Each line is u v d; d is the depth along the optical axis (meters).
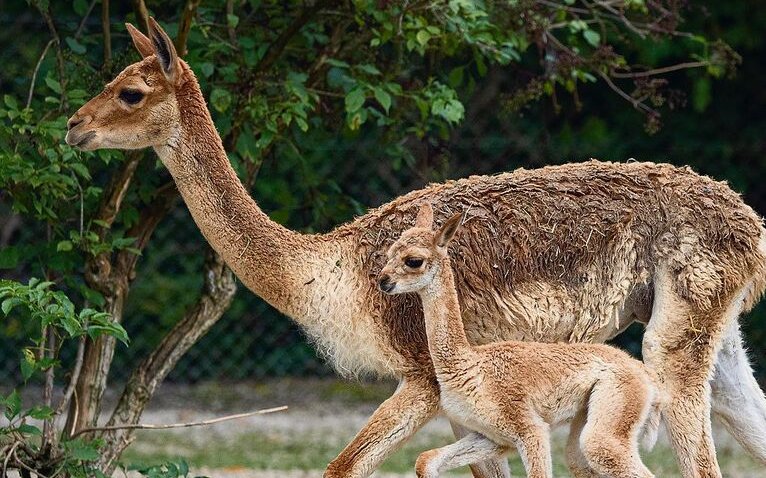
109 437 11.71
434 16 12.18
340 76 12.45
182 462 10.95
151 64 10.12
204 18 12.51
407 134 14.33
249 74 11.99
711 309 10.08
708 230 10.12
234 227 10.10
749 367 10.66
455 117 11.95
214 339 19.16
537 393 9.38
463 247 10.02
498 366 9.46
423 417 9.82
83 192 11.66
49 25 12.16
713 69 14.55
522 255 10.05
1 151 11.18
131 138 10.09
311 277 10.02
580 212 10.14
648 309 10.42
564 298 10.09
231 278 12.25
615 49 19.59
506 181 10.28
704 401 10.05
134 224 12.39
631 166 10.40
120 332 10.02
